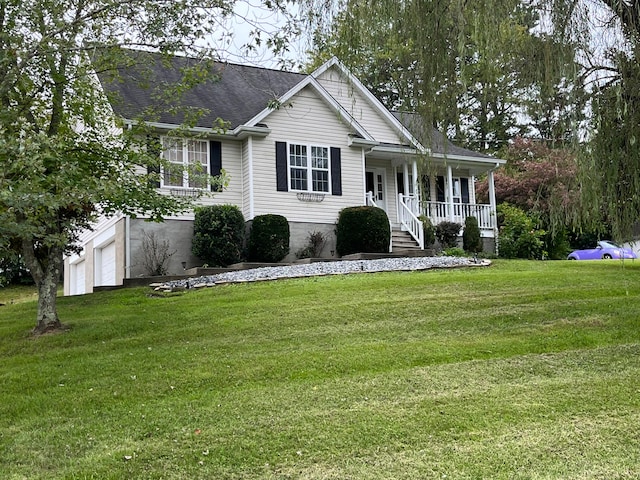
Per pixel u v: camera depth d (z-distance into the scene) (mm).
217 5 8156
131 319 9148
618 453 4418
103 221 16719
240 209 16469
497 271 12648
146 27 8445
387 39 7891
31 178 6758
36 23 7906
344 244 16406
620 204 8141
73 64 8570
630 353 6660
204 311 9320
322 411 5281
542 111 7773
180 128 9617
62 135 8977
